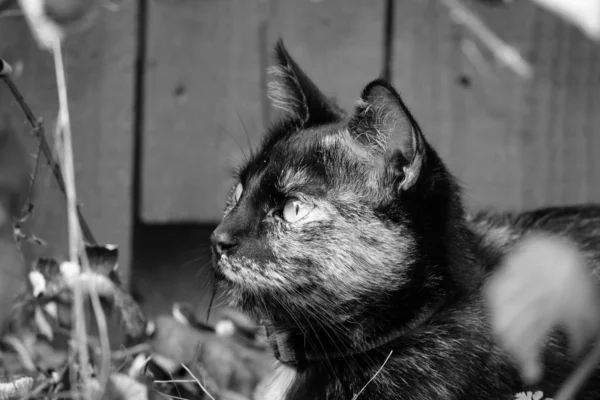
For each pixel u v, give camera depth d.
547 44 4.82
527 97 4.84
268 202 3.40
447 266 3.37
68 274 3.62
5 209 4.60
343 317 3.35
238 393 3.94
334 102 3.96
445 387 3.26
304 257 3.31
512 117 4.84
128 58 4.75
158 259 5.34
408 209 3.30
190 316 4.09
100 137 4.75
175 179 4.84
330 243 3.31
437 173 3.33
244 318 4.38
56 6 4.20
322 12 4.81
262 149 3.72
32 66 4.68
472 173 4.85
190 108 4.83
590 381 3.36
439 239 3.36
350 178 3.37
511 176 4.86
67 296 3.64
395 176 3.31
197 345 3.86
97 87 4.74
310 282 3.32
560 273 2.09
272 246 3.34
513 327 2.13
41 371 3.49
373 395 3.32
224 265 3.36
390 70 4.82
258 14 4.81
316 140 3.49
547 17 4.80
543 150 4.86
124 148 4.77
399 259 3.31
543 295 2.09
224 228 3.38
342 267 3.30
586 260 3.44
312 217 3.34
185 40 4.81
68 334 3.74
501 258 3.52
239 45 4.82
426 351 3.32
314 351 3.43
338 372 3.39
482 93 4.84
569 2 4.77
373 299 3.32
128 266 4.75
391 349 3.35
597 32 4.79
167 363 3.73
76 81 4.73
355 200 3.34
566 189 4.87
